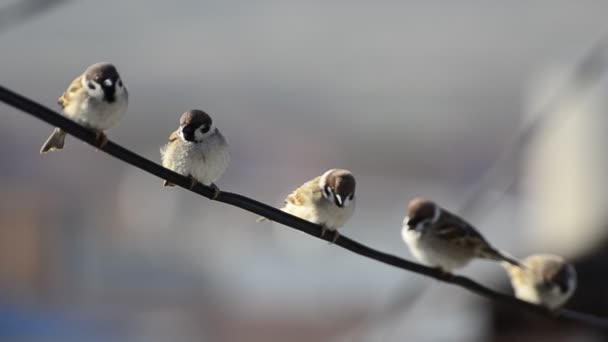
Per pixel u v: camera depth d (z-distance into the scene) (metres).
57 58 20.98
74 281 18.00
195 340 16.86
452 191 19.58
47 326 16.48
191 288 17.98
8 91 5.18
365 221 17.94
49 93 19.94
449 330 11.25
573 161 11.58
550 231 11.56
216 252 18.48
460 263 9.00
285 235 18.02
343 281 16.98
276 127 20.64
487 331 11.08
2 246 18.09
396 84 21.77
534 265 9.23
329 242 6.55
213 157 7.00
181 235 18.83
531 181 12.04
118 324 16.92
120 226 19.05
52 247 18.34
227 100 21.19
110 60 21.47
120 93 6.40
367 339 11.99
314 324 16.59
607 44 10.59
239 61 22.47
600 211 11.27
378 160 20.12
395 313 11.78
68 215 18.77
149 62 21.75
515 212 12.01
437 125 21.11
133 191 19.41
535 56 21.75
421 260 9.03
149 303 17.59
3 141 19.64
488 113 20.91
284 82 21.58
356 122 21.20
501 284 11.04
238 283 17.72
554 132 11.79
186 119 6.98
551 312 8.12
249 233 18.64
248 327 17.09
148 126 20.14
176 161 6.98
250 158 19.95
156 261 18.34
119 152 5.57
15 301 17.12
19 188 18.91
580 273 11.12
